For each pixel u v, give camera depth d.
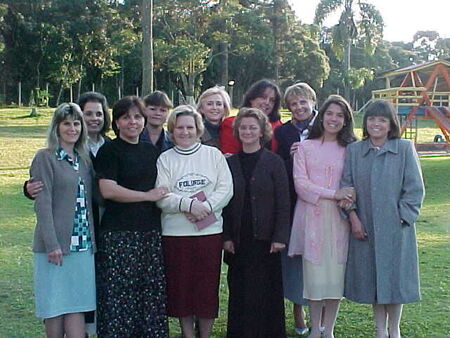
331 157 4.37
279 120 5.03
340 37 35.34
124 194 3.99
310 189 4.31
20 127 22.27
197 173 4.19
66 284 3.93
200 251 4.18
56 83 42.09
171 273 4.20
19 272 6.30
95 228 4.12
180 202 4.08
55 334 3.99
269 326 4.36
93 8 40.09
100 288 4.04
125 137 4.11
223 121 4.89
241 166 4.38
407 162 4.19
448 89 21.91
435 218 9.12
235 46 37.91
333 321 4.43
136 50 39.91
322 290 4.32
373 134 4.21
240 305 4.34
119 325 3.96
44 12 40.53
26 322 4.95
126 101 4.09
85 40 40.06
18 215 8.95
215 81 45.03
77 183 3.97
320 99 48.00
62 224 3.91
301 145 4.46
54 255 3.84
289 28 41.25
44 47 40.16
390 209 4.14
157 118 4.86
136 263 4.01
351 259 4.30
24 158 14.71
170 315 4.21
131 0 38.59
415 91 20.02
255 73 45.28
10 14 40.62
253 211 4.30
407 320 4.95
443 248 7.29
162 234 4.20
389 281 4.15
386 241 4.14
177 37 36.53
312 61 43.41
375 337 4.53
